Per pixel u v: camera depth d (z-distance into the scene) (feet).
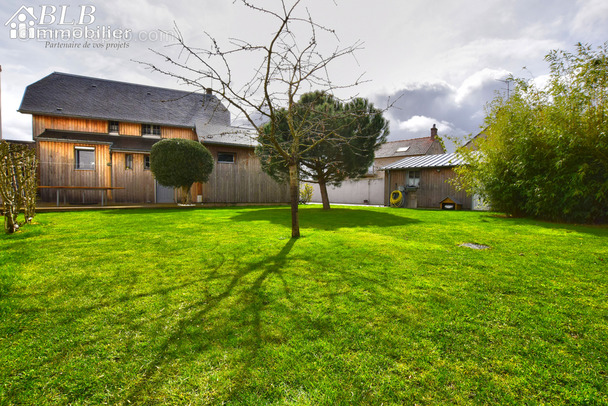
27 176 21.29
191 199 47.24
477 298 7.77
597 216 23.89
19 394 4.09
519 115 28.04
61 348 5.26
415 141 93.66
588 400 4.07
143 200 47.50
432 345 5.46
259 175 51.93
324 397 4.10
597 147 22.49
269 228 20.27
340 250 13.17
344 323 6.26
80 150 43.45
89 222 22.57
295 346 5.37
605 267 10.80
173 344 5.43
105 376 4.51
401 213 34.60
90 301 7.36
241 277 9.30
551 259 11.91
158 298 7.59
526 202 28.50
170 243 14.60
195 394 4.16
